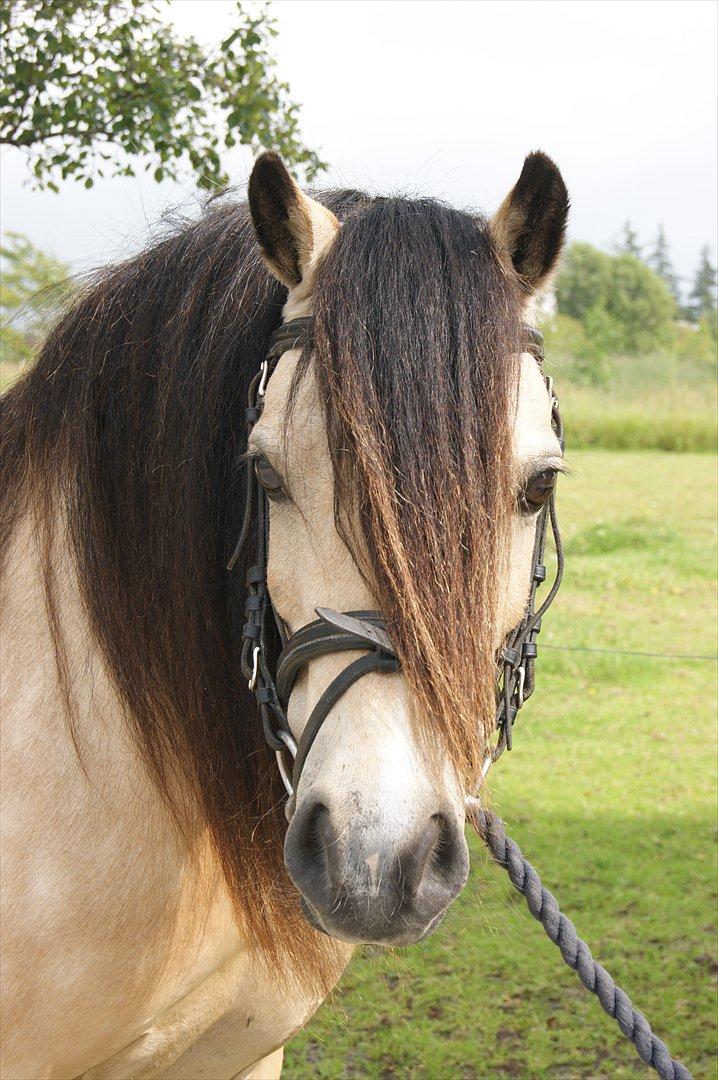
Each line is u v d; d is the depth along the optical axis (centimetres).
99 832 140
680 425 1157
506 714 128
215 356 136
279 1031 166
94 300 151
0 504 154
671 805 440
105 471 142
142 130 441
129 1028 147
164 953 144
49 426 148
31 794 141
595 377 1344
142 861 141
